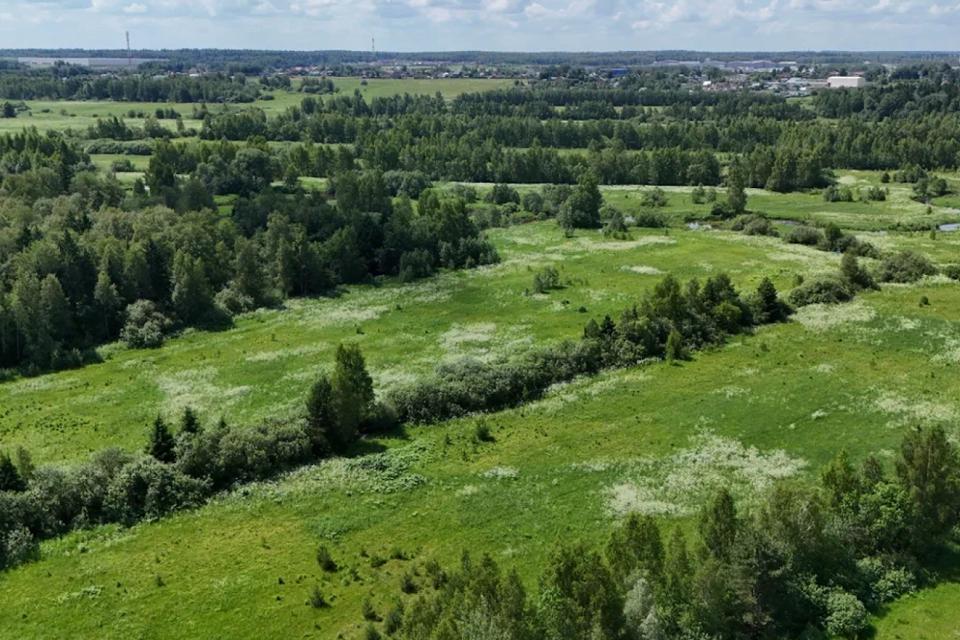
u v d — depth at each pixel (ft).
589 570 107.86
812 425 195.00
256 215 373.40
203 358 255.70
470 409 210.38
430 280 342.03
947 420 193.26
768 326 264.11
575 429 197.88
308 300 318.65
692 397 213.25
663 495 165.58
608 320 248.11
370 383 198.80
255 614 132.16
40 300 260.01
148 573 144.05
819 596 125.49
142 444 193.77
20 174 399.85
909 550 138.51
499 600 105.70
